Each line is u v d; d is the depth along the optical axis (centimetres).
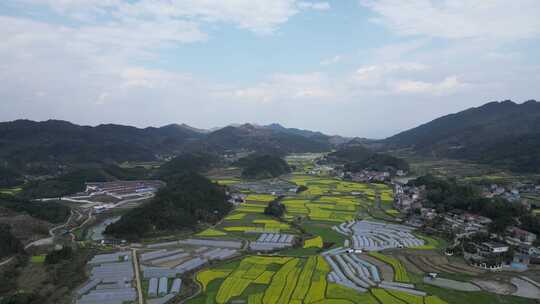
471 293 8319
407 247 11931
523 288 8638
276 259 10681
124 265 10050
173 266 10031
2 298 7656
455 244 11919
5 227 11712
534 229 12669
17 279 8950
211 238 13038
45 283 8694
